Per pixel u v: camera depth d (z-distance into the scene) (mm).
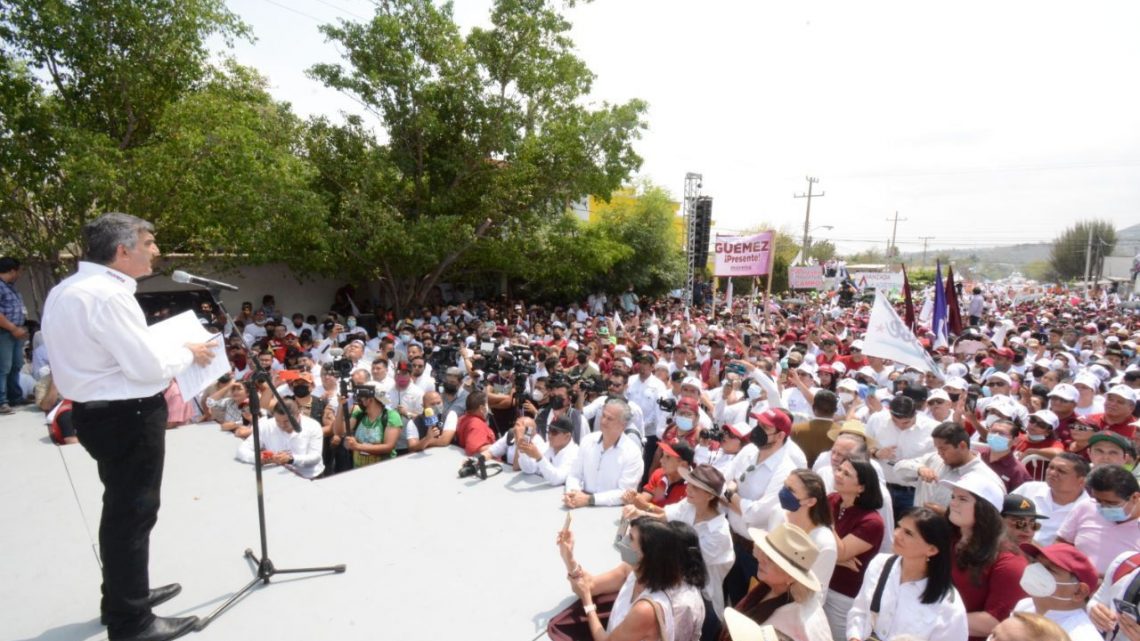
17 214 10906
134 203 11000
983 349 11281
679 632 2938
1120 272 70188
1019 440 6566
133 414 2789
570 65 17078
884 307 8391
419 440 6414
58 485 4824
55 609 3227
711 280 40562
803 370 8320
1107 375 9578
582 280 24578
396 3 15867
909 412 5988
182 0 11203
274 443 5883
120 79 11141
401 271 17547
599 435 5141
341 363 7809
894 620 3248
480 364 9578
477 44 16656
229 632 3100
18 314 6930
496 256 17453
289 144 15633
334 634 3119
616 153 17125
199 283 3174
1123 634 3166
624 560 3113
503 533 4258
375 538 4141
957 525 3697
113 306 2635
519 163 16422
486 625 3242
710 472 3852
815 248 74125
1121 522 4105
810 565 3137
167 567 3701
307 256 15266
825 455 5465
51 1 10195
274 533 4180
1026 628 2336
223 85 12891
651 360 8281
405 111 16078
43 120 10453
